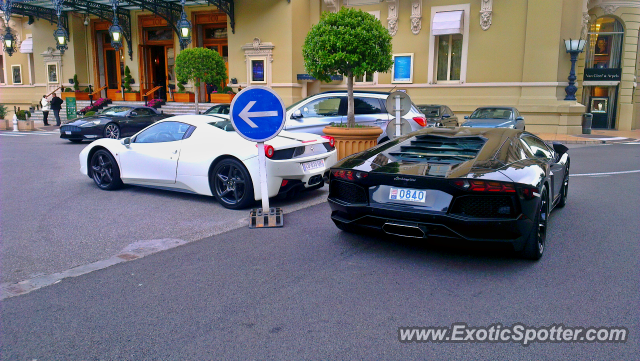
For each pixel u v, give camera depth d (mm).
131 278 4062
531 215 3994
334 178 4812
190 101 23531
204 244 5004
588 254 4629
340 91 10305
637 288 3791
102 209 6520
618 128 22969
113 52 26781
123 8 24750
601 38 22766
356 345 2957
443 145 5016
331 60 8289
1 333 3123
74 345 2977
